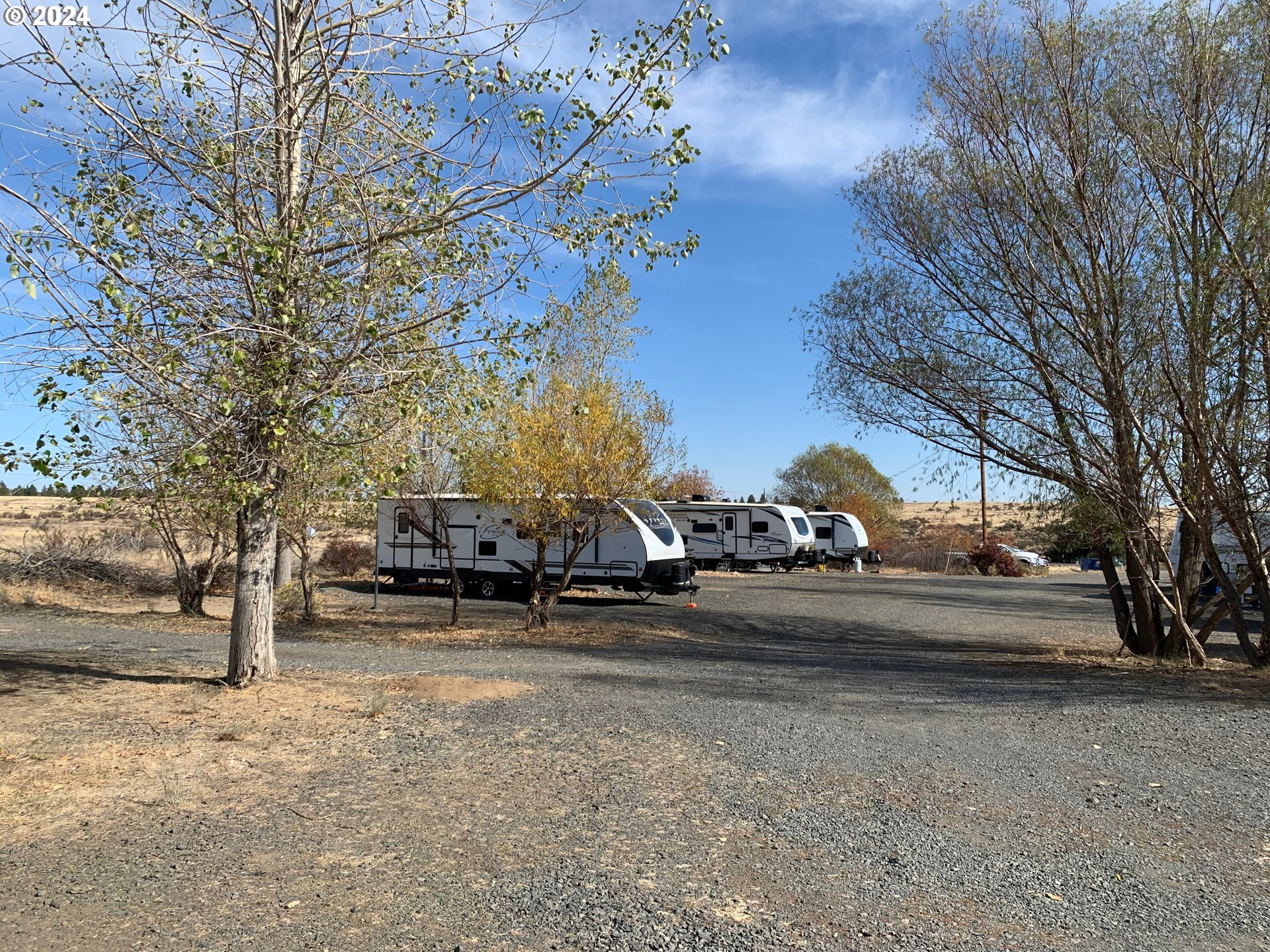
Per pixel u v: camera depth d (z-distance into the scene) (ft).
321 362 24.56
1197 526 40.40
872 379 47.09
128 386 23.32
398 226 25.38
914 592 91.04
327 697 28.55
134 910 12.94
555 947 11.99
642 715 27.09
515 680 33.30
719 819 17.51
